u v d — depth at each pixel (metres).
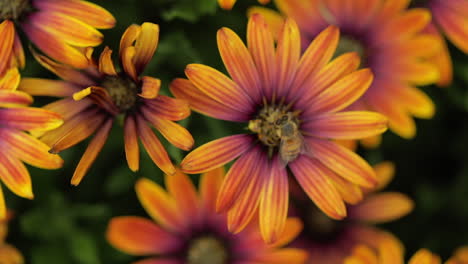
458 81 0.54
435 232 0.56
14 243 0.52
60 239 0.51
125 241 0.50
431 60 0.51
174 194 0.50
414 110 0.50
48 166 0.44
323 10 0.50
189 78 0.44
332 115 0.46
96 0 0.49
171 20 0.49
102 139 0.45
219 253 0.50
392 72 0.50
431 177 0.56
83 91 0.43
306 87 0.46
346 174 0.46
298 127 0.46
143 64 0.44
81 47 0.45
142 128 0.45
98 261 0.51
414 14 0.50
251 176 0.46
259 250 0.50
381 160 0.54
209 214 0.50
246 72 0.45
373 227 0.53
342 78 0.46
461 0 0.52
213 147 0.45
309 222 0.53
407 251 0.55
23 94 0.44
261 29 0.45
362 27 0.51
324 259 0.53
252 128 0.46
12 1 0.45
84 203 0.52
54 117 0.44
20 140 0.44
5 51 0.45
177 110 0.44
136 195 0.52
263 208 0.46
